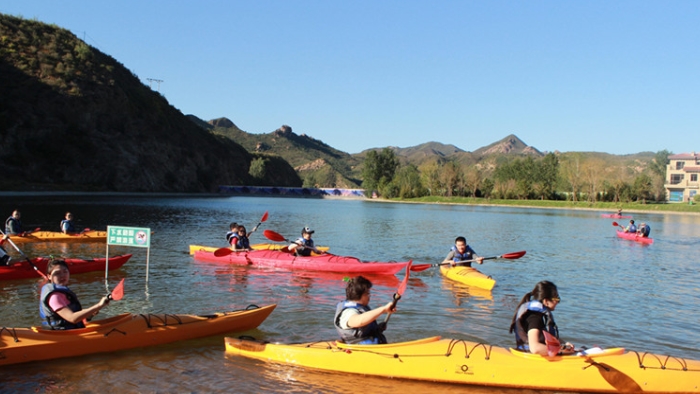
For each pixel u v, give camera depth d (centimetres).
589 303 1081
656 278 1419
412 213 4928
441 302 1067
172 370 655
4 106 6344
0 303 966
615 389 609
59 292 685
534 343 602
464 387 623
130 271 1334
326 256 1437
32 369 645
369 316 630
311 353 672
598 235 2833
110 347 707
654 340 826
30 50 7262
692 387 608
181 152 8869
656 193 7931
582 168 7656
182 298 1052
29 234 1856
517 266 1611
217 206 5044
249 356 707
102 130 7350
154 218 3141
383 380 638
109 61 9094
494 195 8450
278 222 3300
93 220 2828
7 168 5975
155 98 9506
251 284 1205
